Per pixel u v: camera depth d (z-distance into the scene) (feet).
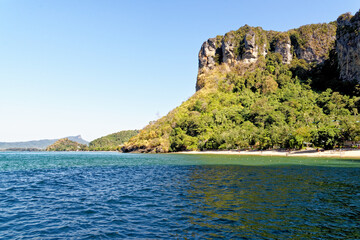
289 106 493.77
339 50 593.01
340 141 285.23
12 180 116.98
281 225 46.70
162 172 146.51
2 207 63.46
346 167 163.22
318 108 460.55
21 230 46.14
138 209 59.88
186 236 41.65
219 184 94.94
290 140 318.86
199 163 216.33
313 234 42.19
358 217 51.57
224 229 44.75
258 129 408.05
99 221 51.03
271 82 644.69
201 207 60.39
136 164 219.41
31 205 65.46
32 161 293.23
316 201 65.41
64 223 50.16
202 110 625.82
